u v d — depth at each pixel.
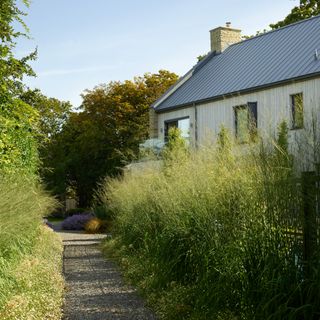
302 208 5.23
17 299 6.45
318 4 25.36
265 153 5.73
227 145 7.03
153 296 7.75
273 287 5.11
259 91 19.69
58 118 43.66
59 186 41.47
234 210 6.24
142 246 11.63
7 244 7.98
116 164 37.62
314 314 4.83
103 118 38.97
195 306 6.39
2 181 8.20
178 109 24.67
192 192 7.34
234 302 5.89
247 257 5.61
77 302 7.97
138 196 12.25
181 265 7.80
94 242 18.55
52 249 13.34
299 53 19.83
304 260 5.16
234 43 26.55
